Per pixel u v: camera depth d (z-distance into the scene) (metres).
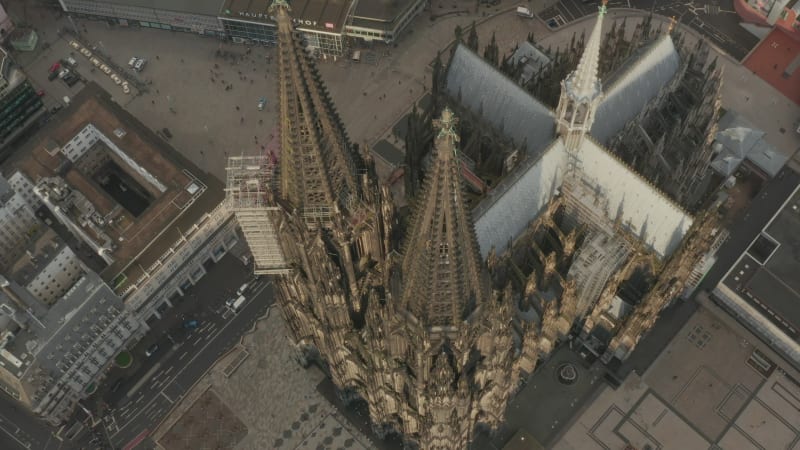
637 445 192.00
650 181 185.00
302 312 166.88
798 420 194.38
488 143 195.75
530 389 197.62
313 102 118.69
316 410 197.88
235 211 140.00
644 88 197.25
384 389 161.12
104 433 199.00
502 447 189.38
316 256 137.25
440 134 103.00
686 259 173.12
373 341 145.62
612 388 197.50
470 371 145.38
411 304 132.50
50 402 192.00
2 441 198.38
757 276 198.12
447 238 116.06
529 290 176.50
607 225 182.75
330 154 126.44
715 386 197.88
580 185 182.75
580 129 173.62
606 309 186.62
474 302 132.50
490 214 168.88
